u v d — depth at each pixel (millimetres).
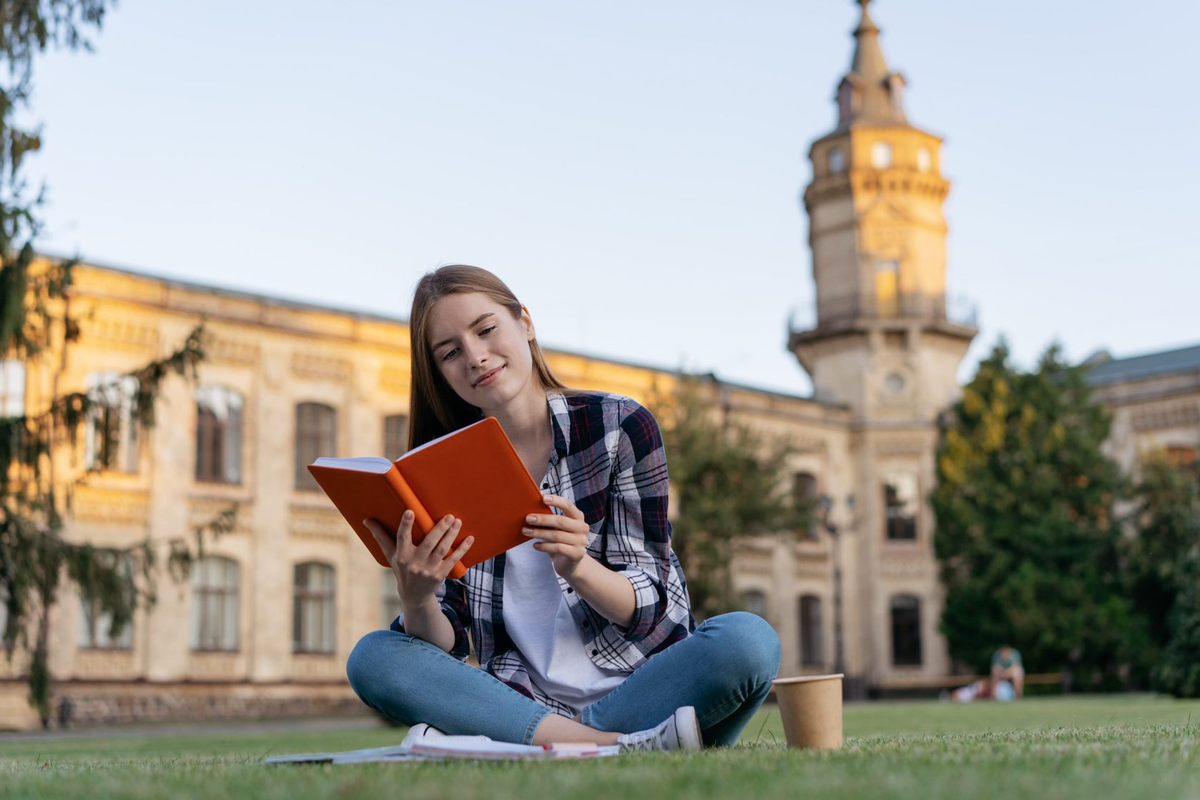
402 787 2123
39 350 15828
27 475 16703
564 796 1963
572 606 3395
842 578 39719
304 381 29375
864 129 40812
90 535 25438
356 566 29625
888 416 40281
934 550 39062
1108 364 46625
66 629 24297
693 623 3545
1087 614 36781
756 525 29688
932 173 41125
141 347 26625
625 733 3262
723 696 3244
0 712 22938
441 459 2957
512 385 3455
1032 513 37719
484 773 2424
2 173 13367
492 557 3143
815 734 3203
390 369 30875
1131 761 2457
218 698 26672
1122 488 38406
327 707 28562
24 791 2416
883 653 39312
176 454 26891
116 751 9461
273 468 28516
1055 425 38812
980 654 37688
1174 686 20953
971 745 3150
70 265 15805
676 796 1945
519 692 3332
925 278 40656
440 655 3266
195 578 27000
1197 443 38875
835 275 40938
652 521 3410
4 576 15875
